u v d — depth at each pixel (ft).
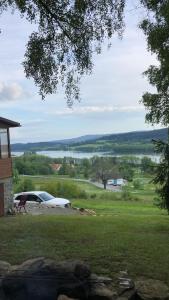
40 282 29.27
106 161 241.14
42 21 44.11
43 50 44.93
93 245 46.01
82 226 58.44
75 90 46.83
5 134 98.84
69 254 42.11
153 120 78.43
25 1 42.60
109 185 234.79
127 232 55.01
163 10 49.39
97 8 43.04
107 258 41.24
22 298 28.78
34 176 246.06
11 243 46.14
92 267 38.63
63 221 64.23
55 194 171.94
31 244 45.75
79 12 43.06
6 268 34.91
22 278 29.32
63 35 44.78
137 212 114.01
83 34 44.09
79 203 140.67
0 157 95.71
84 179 252.01
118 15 43.55
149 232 56.59
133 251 44.09
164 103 75.97
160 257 42.42
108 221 66.18
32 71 45.39
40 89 46.03
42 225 58.23
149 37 59.82
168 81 73.51
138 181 204.13
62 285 30.04
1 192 94.58
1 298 28.89
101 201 154.81
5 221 64.34
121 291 33.81
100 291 32.32
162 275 37.83
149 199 166.81
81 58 45.11
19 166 257.75
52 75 45.57
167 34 58.80
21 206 98.89
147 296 34.14
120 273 37.58
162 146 66.28
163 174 66.23
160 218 77.82
